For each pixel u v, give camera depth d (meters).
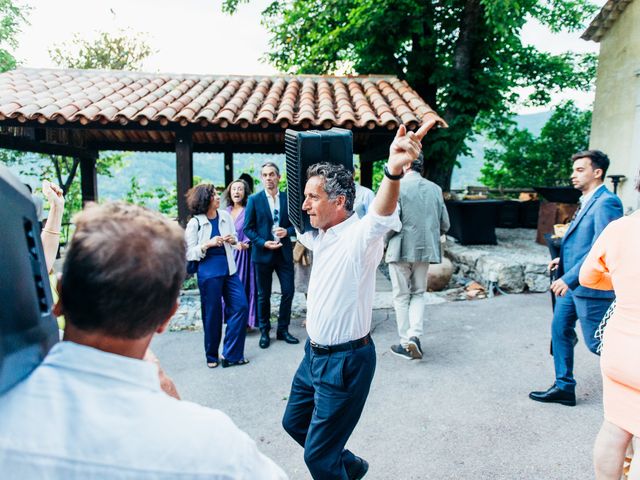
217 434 0.75
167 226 0.84
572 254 3.07
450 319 5.47
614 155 9.05
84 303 0.75
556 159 17.80
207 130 6.32
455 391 3.64
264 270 4.66
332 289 1.92
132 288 0.74
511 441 2.93
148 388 0.76
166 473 0.71
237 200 5.20
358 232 1.83
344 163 2.09
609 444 1.94
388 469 2.67
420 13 9.44
